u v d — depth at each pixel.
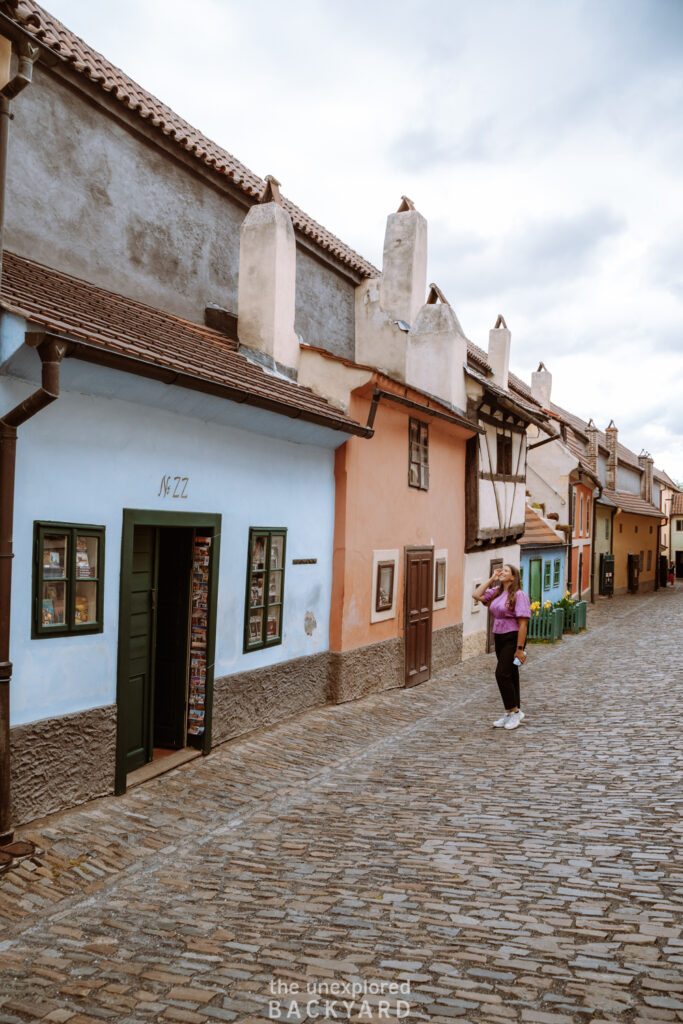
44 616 5.68
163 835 5.77
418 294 14.23
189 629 7.73
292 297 10.27
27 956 3.97
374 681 11.28
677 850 5.23
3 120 5.25
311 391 10.22
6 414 5.16
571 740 8.70
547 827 5.86
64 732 5.83
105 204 8.94
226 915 4.49
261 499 8.62
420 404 11.73
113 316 7.13
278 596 9.10
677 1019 3.22
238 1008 3.43
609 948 3.89
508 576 9.56
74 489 5.91
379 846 5.61
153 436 6.80
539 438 28.08
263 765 7.62
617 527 38.84
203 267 10.62
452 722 9.96
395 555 11.91
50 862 5.05
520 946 3.96
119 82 9.20
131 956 3.97
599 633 21.30
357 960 3.87
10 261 6.94
